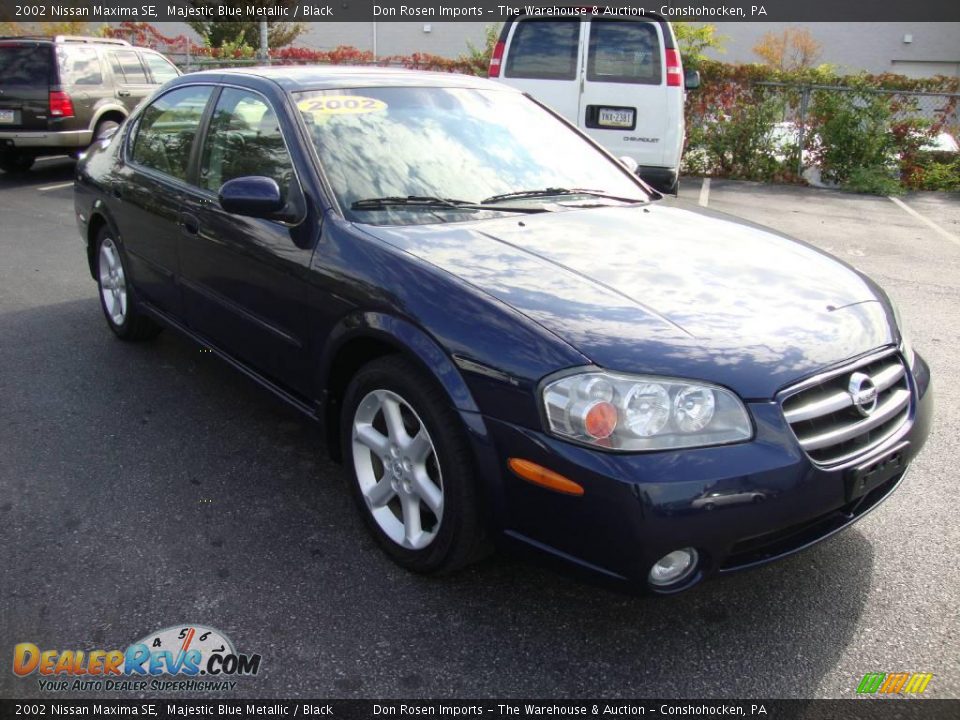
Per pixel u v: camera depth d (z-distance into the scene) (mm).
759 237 3320
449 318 2480
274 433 3779
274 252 3133
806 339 2469
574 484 2197
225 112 3707
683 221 3422
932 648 2480
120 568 2746
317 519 3090
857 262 7465
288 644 2428
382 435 2828
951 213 10336
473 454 2391
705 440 2207
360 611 2580
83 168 4949
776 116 12633
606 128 8758
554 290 2549
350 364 2965
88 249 5012
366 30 28672
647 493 2129
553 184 3576
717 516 2174
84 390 4168
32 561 2766
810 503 2295
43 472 3354
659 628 2551
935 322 5672
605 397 2193
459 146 3506
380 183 3146
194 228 3646
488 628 2523
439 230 2957
